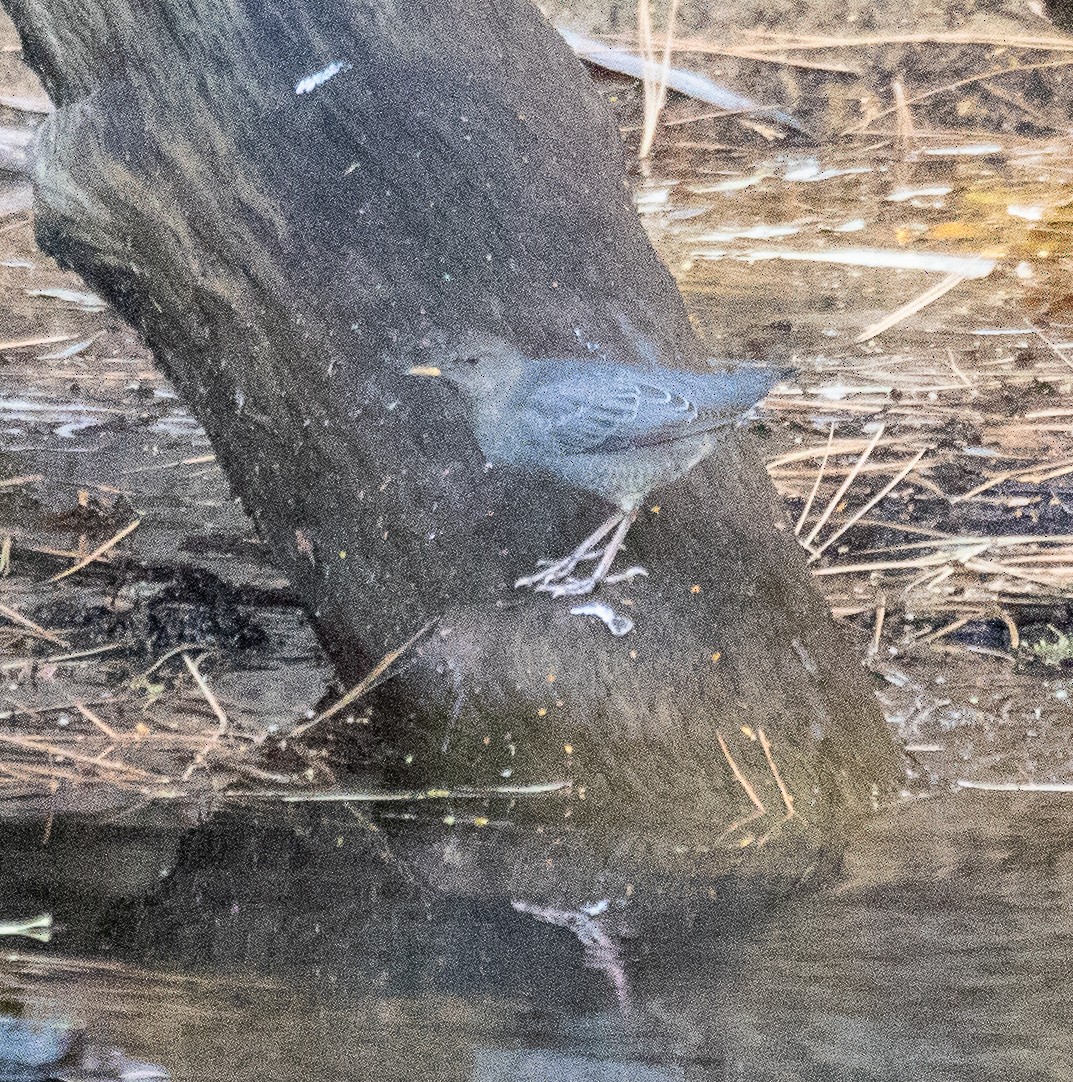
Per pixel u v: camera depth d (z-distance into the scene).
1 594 10.69
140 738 8.85
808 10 20.50
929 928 6.67
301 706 9.27
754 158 19.02
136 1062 5.42
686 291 15.84
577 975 6.17
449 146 7.68
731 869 7.48
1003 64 20.00
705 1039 5.66
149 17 7.48
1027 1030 5.68
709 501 8.18
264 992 5.99
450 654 8.19
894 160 18.95
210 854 7.43
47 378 14.45
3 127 17.67
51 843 7.53
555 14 20.45
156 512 12.05
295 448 8.01
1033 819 8.07
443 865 7.41
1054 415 13.57
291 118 7.54
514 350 7.80
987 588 11.16
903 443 13.20
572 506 8.09
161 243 7.75
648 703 8.07
